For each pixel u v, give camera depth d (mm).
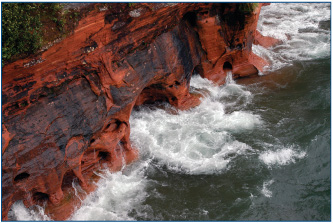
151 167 18188
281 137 19469
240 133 20016
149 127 20672
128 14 15266
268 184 16859
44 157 14445
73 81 14852
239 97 23016
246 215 15484
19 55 12438
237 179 17219
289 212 15578
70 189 16422
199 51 22000
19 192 14320
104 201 16391
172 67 19359
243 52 23672
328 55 26766
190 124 20922
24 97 13391
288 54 27219
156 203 16234
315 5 36438
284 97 22578
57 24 13188
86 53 14578
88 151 16812
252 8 20875
